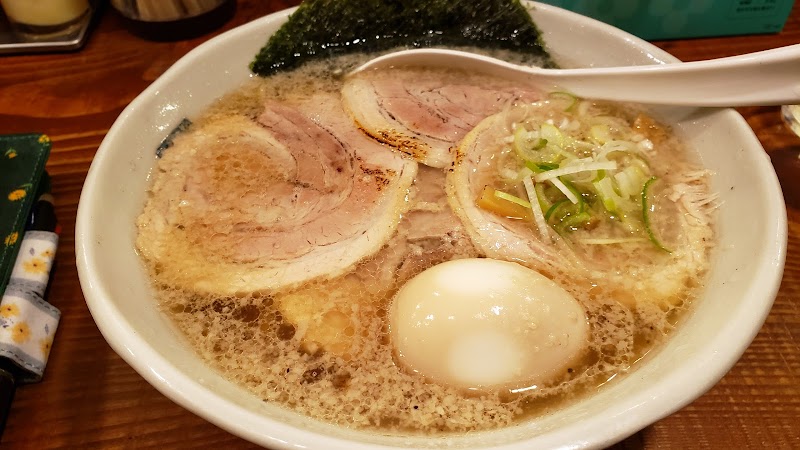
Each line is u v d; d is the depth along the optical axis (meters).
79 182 0.25
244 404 0.17
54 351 0.21
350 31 0.27
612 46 0.25
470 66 0.26
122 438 0.19
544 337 0.18
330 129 0.24
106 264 0.19
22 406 0.20
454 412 0.17
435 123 0.24
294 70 0.27
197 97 0.24
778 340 0.21
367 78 0.26
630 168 0.22
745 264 0.18
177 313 0.19
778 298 0.22
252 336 0.19
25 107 0.28
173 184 0.22
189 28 0.31
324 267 0.20
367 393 0.18
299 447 0.15
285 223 0.21
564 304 0.19
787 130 0.27
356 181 0.22
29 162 0.23
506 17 0.26
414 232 0.21
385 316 0.19
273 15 0.26
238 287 0.20
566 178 0.21
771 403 0.20
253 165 0.23
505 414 0.17
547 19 0.26
